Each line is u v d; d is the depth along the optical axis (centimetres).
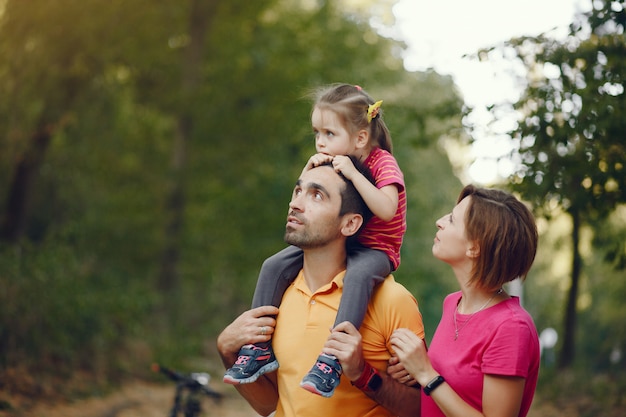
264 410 386
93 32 1441
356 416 346
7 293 1142
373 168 381
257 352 350
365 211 355
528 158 720
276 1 2036
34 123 1422
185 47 1973
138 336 1630
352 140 391
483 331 316
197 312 2169
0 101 1340
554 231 1639
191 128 2016
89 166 1788
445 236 331
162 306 1916
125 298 1502
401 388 342
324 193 345
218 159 2041
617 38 664
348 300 338
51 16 1350
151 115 2066
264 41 2044
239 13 2022
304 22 2084
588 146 683
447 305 345
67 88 1478
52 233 1461
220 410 1329
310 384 322
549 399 1282
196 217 2047
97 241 1859
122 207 1966
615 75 649
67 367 1301
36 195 1688
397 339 324
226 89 1970
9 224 1423
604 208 734
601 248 1093
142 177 2038
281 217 2053
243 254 2058
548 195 757
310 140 847
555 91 685
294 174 2088
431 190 2544
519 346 307
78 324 1302
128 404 1242
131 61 1784
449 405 312
